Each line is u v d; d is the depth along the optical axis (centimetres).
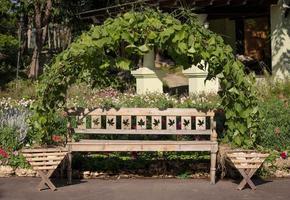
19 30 2633
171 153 721
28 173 688
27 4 2298
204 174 691
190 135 734
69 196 577
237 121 616
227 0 1185
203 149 638
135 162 708
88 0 2311
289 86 1019
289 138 730
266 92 997
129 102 888
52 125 675
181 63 622
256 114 613
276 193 585
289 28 1261
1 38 2336
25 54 3047
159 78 1387
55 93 649
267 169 679
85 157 718
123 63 614
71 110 676
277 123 739
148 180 669
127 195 581
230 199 559
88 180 670
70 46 611
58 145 657
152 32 586
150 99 951
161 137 751
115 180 670
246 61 1573
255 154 588
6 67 2545
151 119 698
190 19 608
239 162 588
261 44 1563
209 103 856
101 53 613
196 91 1164
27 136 734
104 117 706
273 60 1281
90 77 691
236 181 650
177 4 1187
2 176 684
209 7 1279
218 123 722
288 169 686
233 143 625
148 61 1367
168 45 595
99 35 589
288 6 1252
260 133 696
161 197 571
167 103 870
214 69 603
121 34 587
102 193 592
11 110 817
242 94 600
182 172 698
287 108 770
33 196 577
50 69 631
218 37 600
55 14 2289
